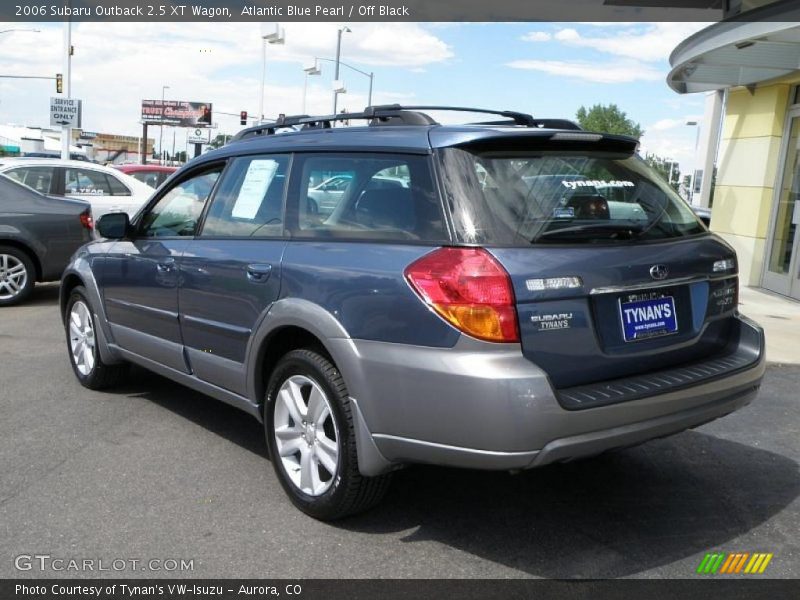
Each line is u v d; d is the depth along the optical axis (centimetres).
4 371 625
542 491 401
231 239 417
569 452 296
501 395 288
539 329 300
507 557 331
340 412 337
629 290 323
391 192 341
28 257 927
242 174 432
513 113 416
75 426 492
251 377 394
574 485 409
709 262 360
